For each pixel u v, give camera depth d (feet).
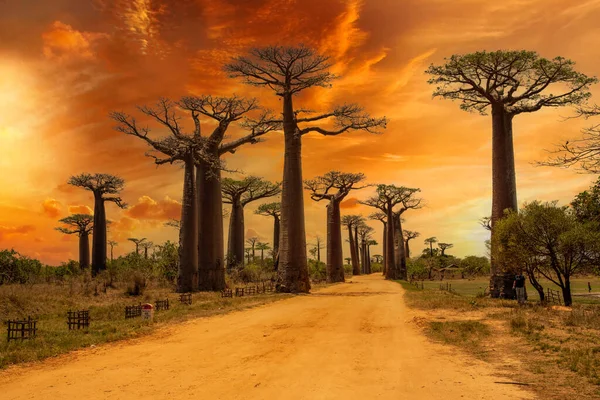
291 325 47.24
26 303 63.31
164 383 25.46
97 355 33.37
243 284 128.57
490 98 84.28
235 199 168.25
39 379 26.61
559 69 76.54
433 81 85.30
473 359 30.81
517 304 62.39
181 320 51.26
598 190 67.46
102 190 164.04
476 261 257.34
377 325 46.98
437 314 54.03
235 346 36.17
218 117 109.81
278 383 25.27
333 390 23.80
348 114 108.17
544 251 63.05
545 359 29.76
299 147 107.04
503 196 81.92
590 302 76.48
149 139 101.04
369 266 379.96
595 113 38.04
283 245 103.30
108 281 107.76
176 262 124.88
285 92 107.14
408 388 24.02
